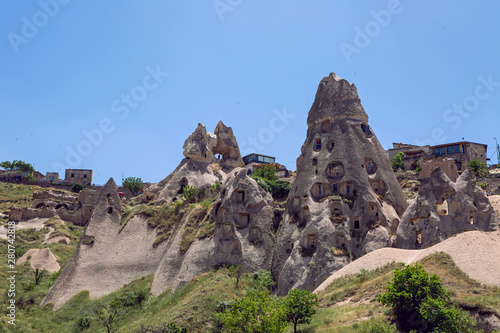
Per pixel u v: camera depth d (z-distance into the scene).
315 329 53.34
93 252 86.75
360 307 55.66
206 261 76.56
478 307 49.16
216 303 65.94
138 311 73.38
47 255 92.31
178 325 62.53
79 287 81.44
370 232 72.94
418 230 70.50
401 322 50.50
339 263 70.19
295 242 74.62
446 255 58.66
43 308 77.88
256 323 52.97
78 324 71.94
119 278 82.38
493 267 55.69
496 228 67.50
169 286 76.75
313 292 65.06
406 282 51.84
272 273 74.56
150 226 88.56
